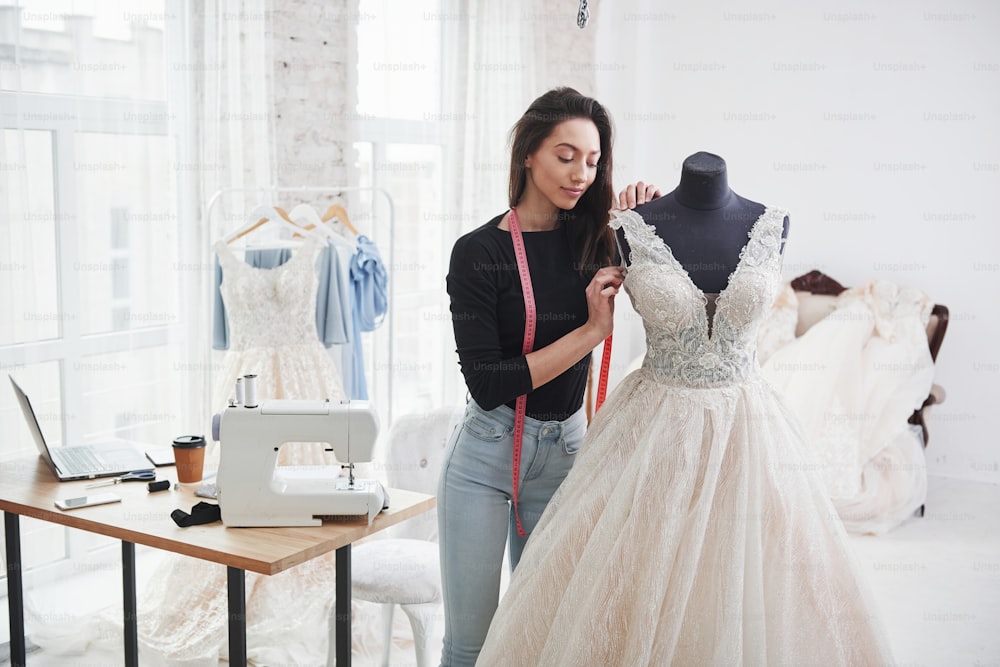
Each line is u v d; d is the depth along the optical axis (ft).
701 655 6.34
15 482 8.16
